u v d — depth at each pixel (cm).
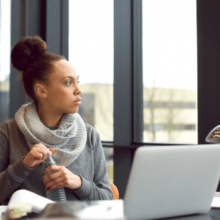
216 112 244
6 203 139
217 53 243
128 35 328
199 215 104
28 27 407
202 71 251
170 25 292
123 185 323
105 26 351
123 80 330
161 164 92
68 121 143
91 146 151
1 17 436
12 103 422
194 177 98
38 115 146
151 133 312
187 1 277
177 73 285
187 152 96
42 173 129
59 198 127
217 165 102
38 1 408
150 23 311
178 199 98
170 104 292
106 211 80
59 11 403
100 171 150
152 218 95
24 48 142
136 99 326
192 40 273
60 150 137
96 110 360
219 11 243
